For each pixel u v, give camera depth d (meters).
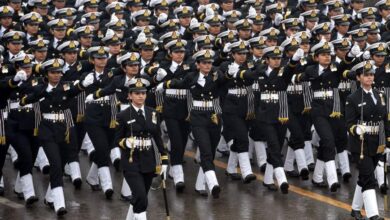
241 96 32.81
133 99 27.09
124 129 27.08
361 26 36.84
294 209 30.14
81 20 38.88
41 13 40.16
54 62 29.66
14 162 35.22
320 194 31.84
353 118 28.80
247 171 32.94
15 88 29.53
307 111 33.44
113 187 32.78
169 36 34.75
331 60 32.72
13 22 38.34
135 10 40.28
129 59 30.80
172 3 41.34
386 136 28.77
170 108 32.44
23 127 30.48
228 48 32.94
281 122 32.03
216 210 30.14
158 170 27.17
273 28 35.22
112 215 29.75
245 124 33.00
